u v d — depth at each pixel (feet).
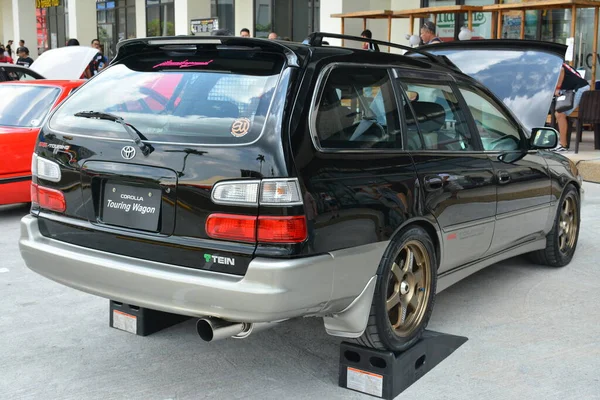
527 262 18.89
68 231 11.43
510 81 22.40
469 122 13.99
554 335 13.69
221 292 9.59
